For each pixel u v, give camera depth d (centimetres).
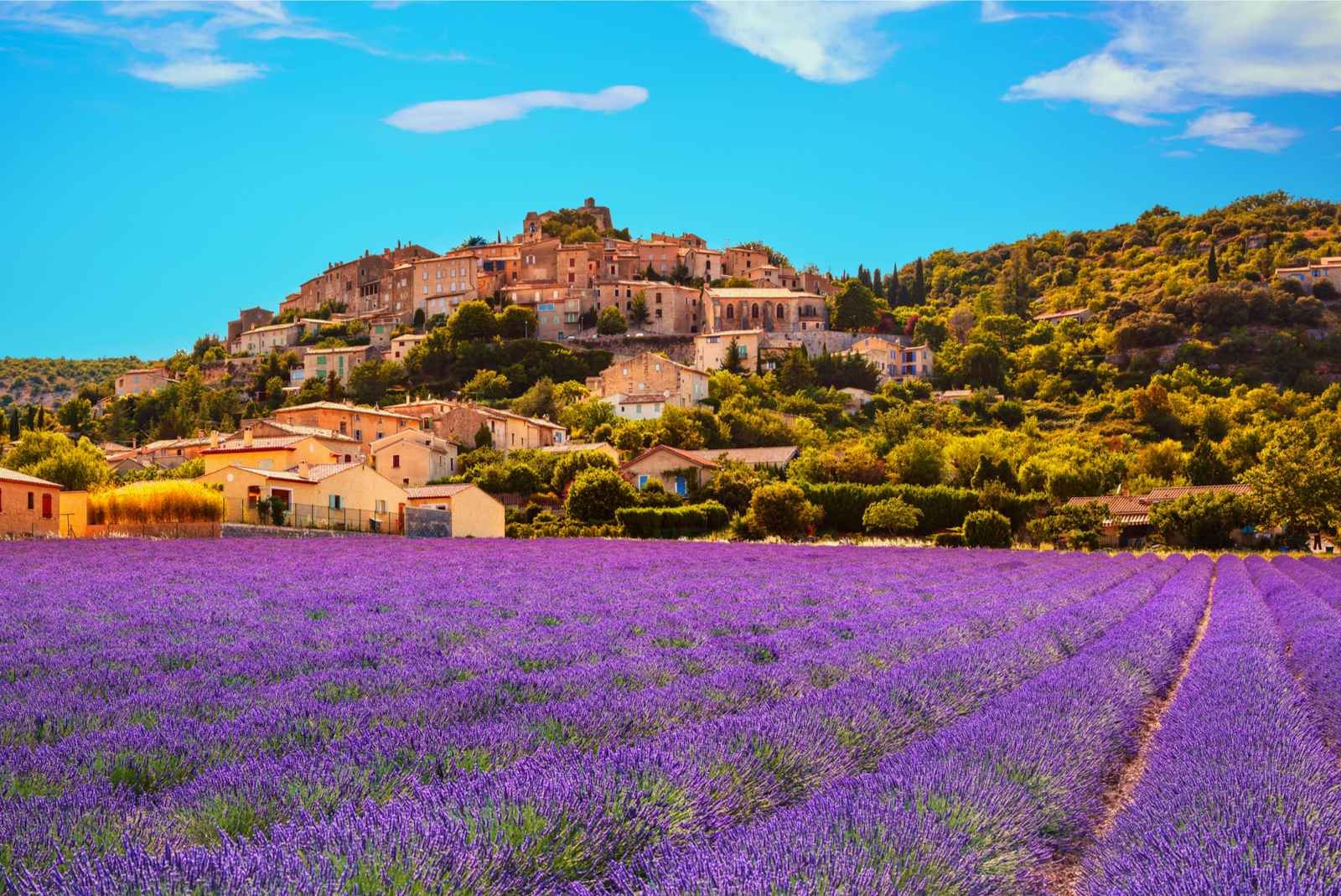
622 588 2161
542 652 1108
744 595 2053
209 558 2866
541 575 2572
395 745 605
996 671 973
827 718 695
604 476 6125
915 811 474
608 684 898
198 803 480
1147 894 398
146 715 723
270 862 377
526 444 9738
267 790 499
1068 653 1218
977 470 7169
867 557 3925
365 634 1277
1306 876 399
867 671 1009
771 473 7544
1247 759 616
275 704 757
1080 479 6906
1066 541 5312
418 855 390
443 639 1255
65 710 725
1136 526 5556
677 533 5816
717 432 9656
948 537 5456
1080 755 658
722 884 370
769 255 19975
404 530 5206
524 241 18600
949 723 771
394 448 7544
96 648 1109
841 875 384
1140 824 509
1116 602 1864
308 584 2130
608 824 450
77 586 1923
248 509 4475
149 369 16962
